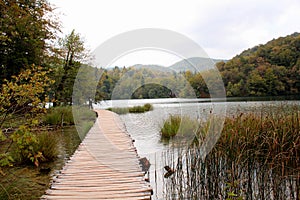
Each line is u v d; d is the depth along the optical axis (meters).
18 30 10.47
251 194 2.99
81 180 3.36
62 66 15.84
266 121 4.76
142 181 3.32
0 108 3.41
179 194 3.23
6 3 9.68
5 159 3.01
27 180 3.69
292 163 3.58
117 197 2.78
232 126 4.73
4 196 2.97
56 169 4.40
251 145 4.02
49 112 10.29
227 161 3.73
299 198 2.79
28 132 2.98
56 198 2.75
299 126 4.28
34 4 11.54
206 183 3.34
